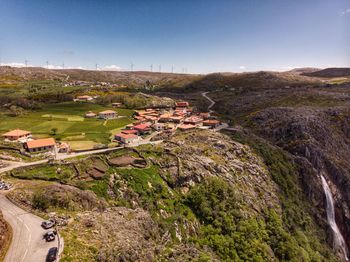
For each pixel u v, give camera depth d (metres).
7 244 39.91
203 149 109.69
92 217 52.53
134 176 82.56
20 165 80.88
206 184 88.94
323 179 129.75
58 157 89.69
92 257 39.62
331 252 100.19
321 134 151.25
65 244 40.56
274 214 91.88
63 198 56.56
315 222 109.94
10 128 126.44
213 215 79.50
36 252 38.41
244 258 71.06
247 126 177.12
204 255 60.44
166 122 162.62
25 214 49.62
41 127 130.75
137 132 128.50
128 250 44.44
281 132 158.38
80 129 130.62
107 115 162.25
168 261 51.06
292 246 80.06
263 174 110.94
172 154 98.38
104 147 103.44
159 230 65.12
